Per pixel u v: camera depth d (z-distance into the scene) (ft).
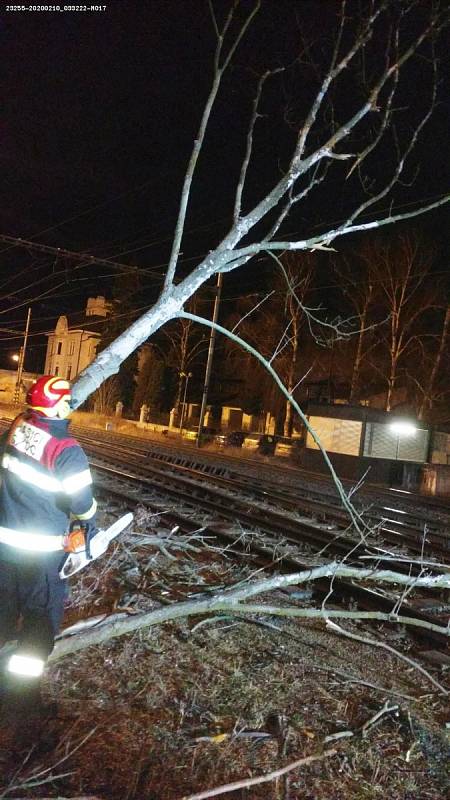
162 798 10.28
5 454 10.91
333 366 116.06
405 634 19.29
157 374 167.63
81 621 14.66
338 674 15.62
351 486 62.13
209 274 11.50
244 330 120.57
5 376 237.04
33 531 10.54
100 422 153.89
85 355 217.77
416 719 13.83
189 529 32.22
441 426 76.69
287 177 11.48
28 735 11.26
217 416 155.22
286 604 20.95
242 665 15.64
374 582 24.77
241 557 26.55
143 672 14.65
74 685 13.60
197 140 10.89
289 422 105.81
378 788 11.26
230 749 11.85
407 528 39.24
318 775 11.43
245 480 61.46
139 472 58.49
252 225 11.62
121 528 11.52
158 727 12.35
